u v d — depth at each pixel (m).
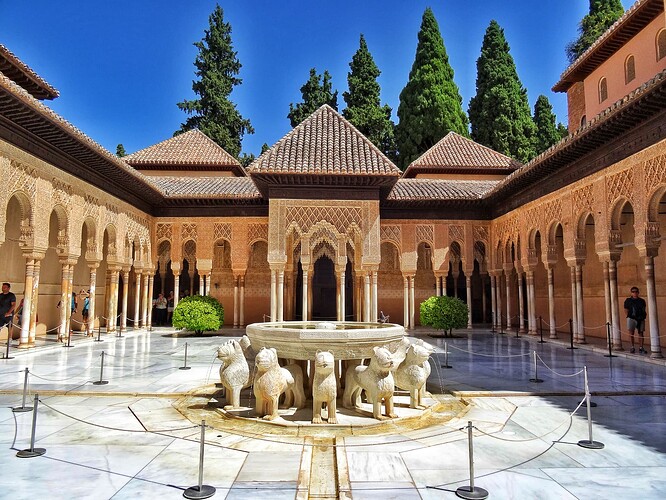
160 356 8.77
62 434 4.02
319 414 4.31
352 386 4.82
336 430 4.13
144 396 5.47
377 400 4.44
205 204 14.98
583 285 13.44
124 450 3.64
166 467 3.29
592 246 13.08
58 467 3.27
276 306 10.93
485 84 24.20
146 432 4.11
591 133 8.72
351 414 4.62
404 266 14.98
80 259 13.74
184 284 18.11
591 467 3.30
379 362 4.34
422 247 17.70
